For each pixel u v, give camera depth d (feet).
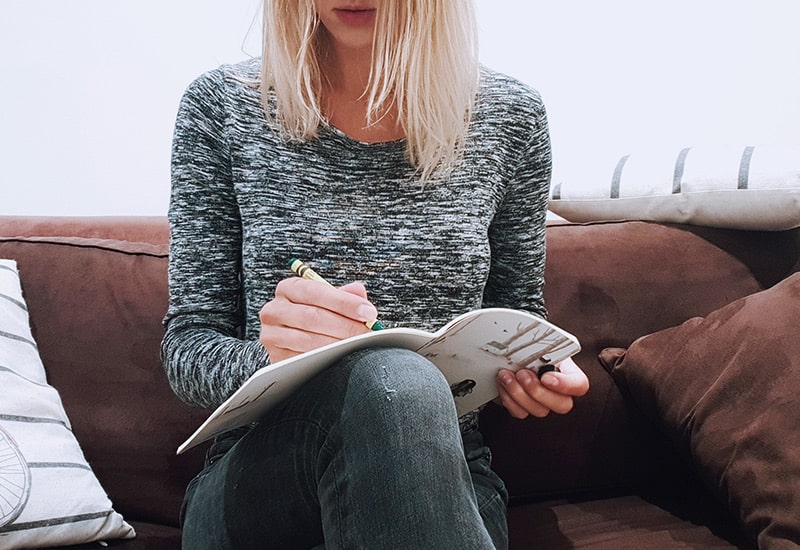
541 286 4.28
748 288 4.89
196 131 3.68
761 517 3.83
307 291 2.92
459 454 2.51
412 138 3.62
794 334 4.15
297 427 2.76
